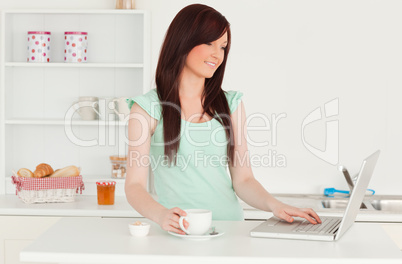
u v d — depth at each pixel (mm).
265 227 1736
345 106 3348
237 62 3371
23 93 3447
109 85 3434
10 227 2908
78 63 3234
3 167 3334
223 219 1995
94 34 3424
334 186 3381
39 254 1475
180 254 1462
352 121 3355
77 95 3441
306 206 2947
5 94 3326
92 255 1463
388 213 2801
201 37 1895
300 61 3354
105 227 1792
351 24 3326
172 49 1931
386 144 3344
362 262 1428
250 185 2031
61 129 3447
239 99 2102
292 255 1457
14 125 3451
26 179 3020
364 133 3355
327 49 3342
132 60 3420
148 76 3268
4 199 3180
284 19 3344
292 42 3348
